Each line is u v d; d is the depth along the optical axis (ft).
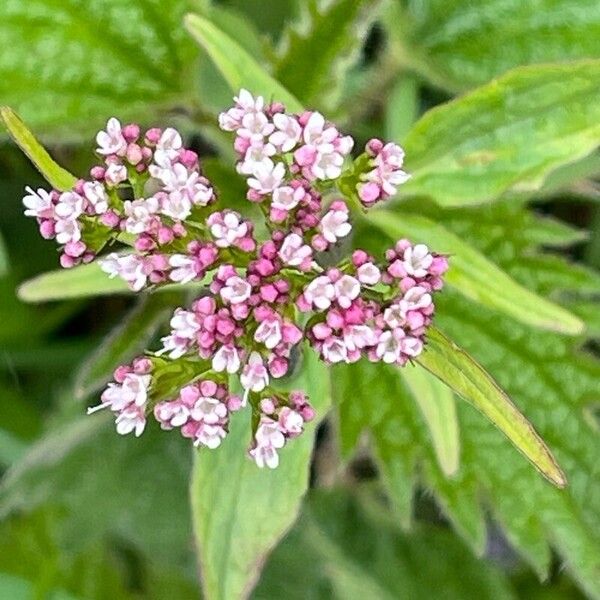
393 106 0.78
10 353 0.84
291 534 0.83
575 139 0.62
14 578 0.83
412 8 0.75
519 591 0.85
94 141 0.74
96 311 0.88
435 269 0.55
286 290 0.54
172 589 0.85
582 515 0.72
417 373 0.63
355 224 0.68
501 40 0.74
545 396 0.72
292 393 0.56
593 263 0.83
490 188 0.63
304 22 0.69
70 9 0.70
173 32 0.71
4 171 0.85
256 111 0.56
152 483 0.81
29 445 0.84
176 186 0.55
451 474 0.68
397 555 0.84
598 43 0.73
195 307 0.54
